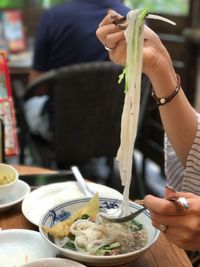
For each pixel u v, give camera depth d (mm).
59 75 1849
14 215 1016
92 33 2090
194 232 767
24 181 1161
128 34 800
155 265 863
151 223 872
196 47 2588
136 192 2354
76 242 842
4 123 1229
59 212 934
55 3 3037
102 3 2088
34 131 2184
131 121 825
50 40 2158
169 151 1174
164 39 2658
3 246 887
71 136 1985
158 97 1065
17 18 2848
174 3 2701
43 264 781
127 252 825
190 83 2650
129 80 812
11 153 1262
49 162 2049
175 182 1185
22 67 2436
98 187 1122
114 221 871
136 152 2965
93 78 1867
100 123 1985
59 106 1913
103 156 2105
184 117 1084
